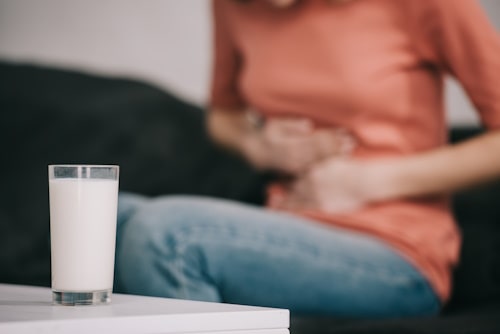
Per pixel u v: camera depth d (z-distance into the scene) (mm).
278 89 1907
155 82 2355
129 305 761
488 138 1693
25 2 2412
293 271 1325
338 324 1332
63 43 2393
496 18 2074
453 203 1851
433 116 1782
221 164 2131
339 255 1396
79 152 2129
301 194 1892
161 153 2156
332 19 1825
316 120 1868
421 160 1737
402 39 1765
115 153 2141
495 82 1688
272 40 1922
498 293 1736
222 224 1274
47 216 2053
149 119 2205
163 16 2395
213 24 2162
